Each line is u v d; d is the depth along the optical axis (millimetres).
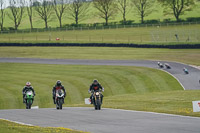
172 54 167500
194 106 45406
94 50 199500
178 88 99062
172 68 130500
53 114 46562
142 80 114938
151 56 166125
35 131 29812
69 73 136875
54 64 161125
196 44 180125
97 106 51875
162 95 71125
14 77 137125
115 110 49875
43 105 94812
